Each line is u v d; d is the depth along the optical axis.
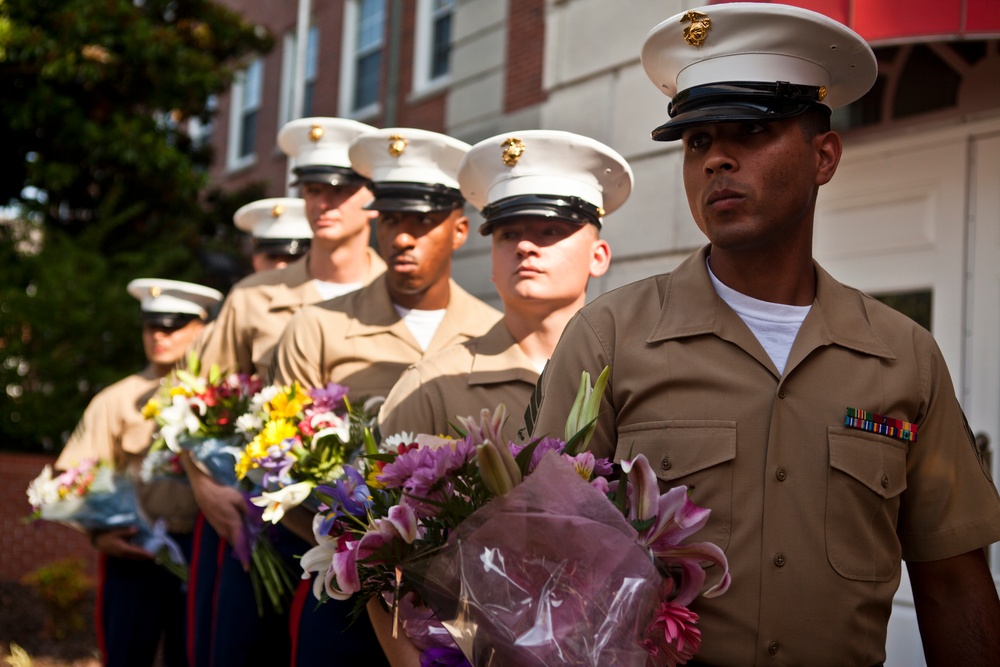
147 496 5.15
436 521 1.92
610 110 6.34
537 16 7.57
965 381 4.73
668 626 1.76
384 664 3.24
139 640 5.09
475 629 1.79
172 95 11.60
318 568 2.20
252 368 4.45
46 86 10.92
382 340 3.65
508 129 7.70
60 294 9.94
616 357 2.06
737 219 1.94
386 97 10.91
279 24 13.36
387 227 3.56
